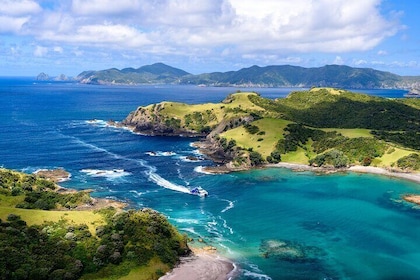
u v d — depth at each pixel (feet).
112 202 470.80
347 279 310.86
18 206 400.06
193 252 351.25
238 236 390.01
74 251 307.78
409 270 327.26
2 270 270.67
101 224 350.02
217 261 334.85
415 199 504.43
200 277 306.14
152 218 360.89
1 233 302.45
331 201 497.46
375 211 463.42
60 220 344.28
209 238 383.86
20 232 310.65
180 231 398.42
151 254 322.34
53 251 301.43
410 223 427.74
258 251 357.61
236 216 443.73
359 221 433.07
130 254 315.37
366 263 338.13
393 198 509.35
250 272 317.83
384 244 376.07
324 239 385.29
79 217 357.61
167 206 471.62
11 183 458.09
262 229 408.26
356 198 509.76
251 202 492.54
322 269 325.62
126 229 339.16
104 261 305.53
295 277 311.88
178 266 322.55
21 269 276.00
